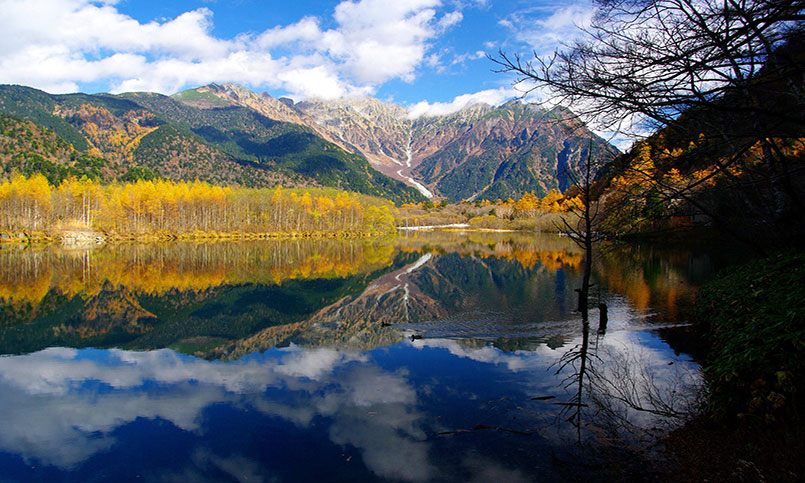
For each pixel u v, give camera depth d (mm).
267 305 22516
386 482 5586
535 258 44656
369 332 15180
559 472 5582
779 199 8711
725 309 10148
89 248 61281
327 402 8516
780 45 4957
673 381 8625
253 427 7484
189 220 88438
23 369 11375
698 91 5199
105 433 7453
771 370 5680
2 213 72125
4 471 6258
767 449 5199
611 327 14305
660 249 36625
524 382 9242
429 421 7441
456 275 32688
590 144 7246
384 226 111625
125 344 14320
